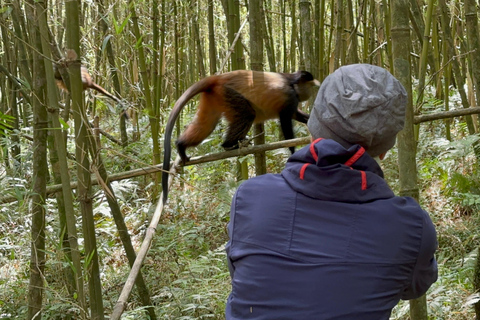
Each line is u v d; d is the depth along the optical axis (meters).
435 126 6.98
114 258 5.00
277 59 10.96
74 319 3.77
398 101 1.54
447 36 5.43
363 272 1.41
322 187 1.47
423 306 2.48
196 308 3.73
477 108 3.36
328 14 9.01
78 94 2.33
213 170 6.41
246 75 4.20
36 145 2.93
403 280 1.46
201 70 7.98
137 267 2.51
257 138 3.84
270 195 1.54
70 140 6.80
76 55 2.29
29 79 4.96
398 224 1.46
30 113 8.18
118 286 4.30
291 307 1.41
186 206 5.82
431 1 3.60
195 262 4.32
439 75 7.00
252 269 1.48
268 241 1.48
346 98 1.52
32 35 2.85
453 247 4.34
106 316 3.78
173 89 10.85
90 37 6.57
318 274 1.41
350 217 1.46
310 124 1.66
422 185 5.61
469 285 3.59
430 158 6.21
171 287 4.10
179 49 8.12
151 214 5.50
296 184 1.51
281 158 6.45
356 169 1.51
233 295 1.55
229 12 4.53
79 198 2.47
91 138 2.51
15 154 6.15
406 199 1.54
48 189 3.48
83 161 2.42
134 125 7.62
